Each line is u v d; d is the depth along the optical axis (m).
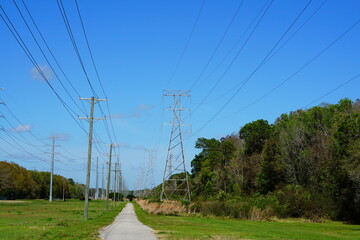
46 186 155.38
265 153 74.00
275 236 27.11
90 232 25.03
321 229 37.81
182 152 66.88
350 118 51.12
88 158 43.44
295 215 53.56
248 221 48.19
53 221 37.34
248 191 78.94
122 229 29.72
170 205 60.84
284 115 91.62
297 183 66.00
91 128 44.31
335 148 56.50
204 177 94.44
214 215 56.06
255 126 87.75
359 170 44.25
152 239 21.81
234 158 88.38
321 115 72.06
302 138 69.69
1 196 121.75
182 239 22.16
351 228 39.62
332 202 51.75
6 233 22.77
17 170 130.62
